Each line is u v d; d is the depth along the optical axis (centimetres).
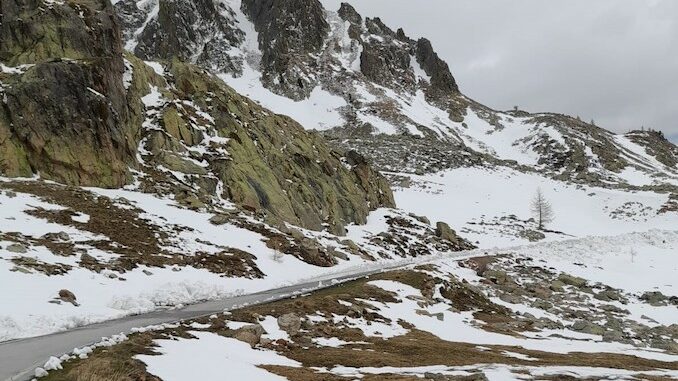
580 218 10712
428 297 3966
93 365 1402
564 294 5303
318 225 6425
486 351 2589
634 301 5259
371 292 3584
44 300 2272
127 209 4188
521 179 13362
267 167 6375
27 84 4412
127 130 5284
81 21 5409
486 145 18938
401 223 8144
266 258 4316
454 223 9600
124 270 3020
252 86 19625
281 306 2752
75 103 4616
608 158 16962
